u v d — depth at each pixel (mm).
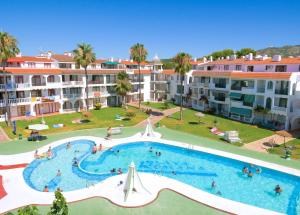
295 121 45188
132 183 21938
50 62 61969
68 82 59094
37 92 55719
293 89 43594
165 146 38125
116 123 50062
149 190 22984
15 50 42062
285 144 37438
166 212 19688
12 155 31719
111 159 33344
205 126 48344
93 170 29703
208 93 62781
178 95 74562
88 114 51531
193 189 23688
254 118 50188
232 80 55312
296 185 26719
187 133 43844
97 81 65938
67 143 37656
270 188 26094
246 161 31000
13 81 50938
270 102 47125
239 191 25422
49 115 55406
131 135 42406
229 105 56000
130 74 75688
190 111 62969
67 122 49688
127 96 76312
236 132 39781
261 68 53531
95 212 19469
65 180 26391
